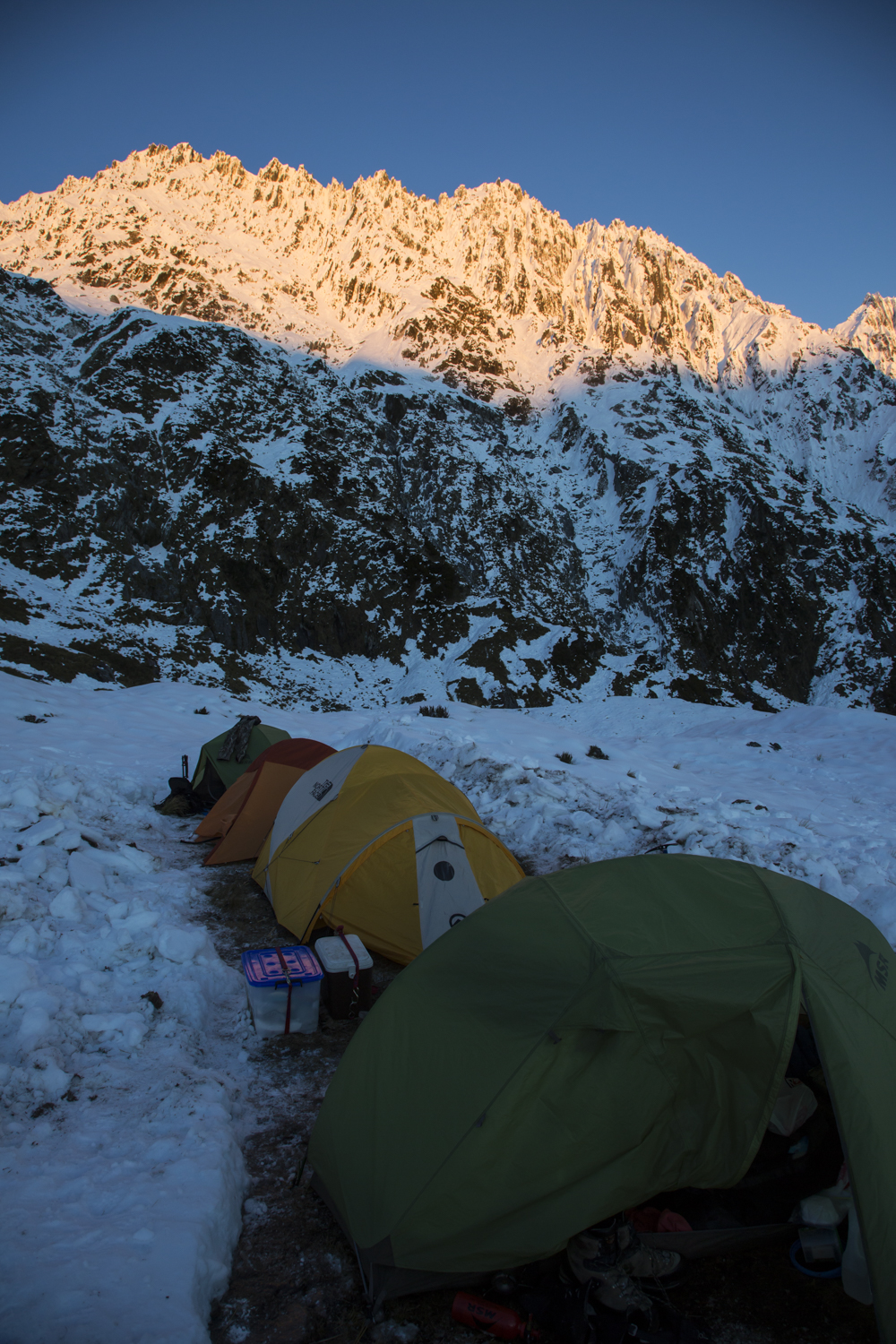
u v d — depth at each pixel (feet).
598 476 380.17
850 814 33.50
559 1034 9.64
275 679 170.81
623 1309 8.68
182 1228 8.75
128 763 37.14
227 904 21.09
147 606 178.09
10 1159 9.67
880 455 485.15
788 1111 10.57
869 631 274.98
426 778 20.68
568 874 12.18
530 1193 8.88
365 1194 9.30
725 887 11.51
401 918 17.84
